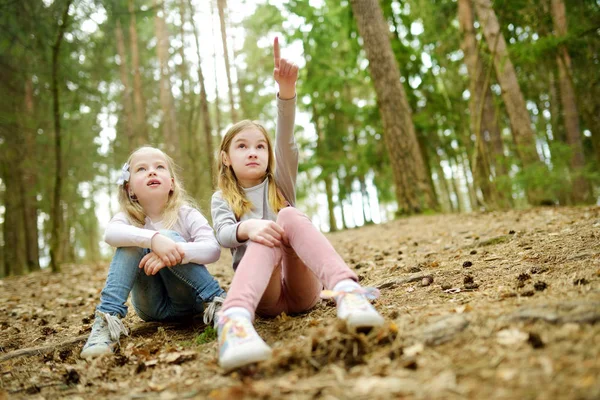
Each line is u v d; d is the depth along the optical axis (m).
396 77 8.65
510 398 1.14
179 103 16.20
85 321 3.25
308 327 2.06
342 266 1.98
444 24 11.14
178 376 1.79
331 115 14.92
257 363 1.63
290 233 2.11
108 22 8.16
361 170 13.87
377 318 1.72
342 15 10.71
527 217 5.61
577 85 10.56
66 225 15.69
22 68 8.13
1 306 4.55
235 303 1.85
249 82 17.25
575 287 1.95
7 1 6.63
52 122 10.92
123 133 16.09
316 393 1.33
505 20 9.77
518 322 1.58
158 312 2.64
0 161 9.68
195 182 12.46
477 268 2.87
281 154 2.49
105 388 1.79
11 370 2.21
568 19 9.89
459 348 1.50
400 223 7.57
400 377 1.37
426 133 12.11
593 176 7.72
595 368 1.19
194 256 2.35
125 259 2.41
